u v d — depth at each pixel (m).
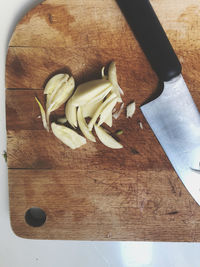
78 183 0.21
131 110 0.21
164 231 0.21
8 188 0.22
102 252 0.24
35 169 0.21
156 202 0.21
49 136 0.21
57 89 0.20
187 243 0.24
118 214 0.21
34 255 0.24
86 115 0.21
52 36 0.20
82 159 0.21
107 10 0.20
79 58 0.20
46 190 0.22
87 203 0.21
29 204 0.22
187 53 0.20
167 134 0.21
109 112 0.20
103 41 0.20
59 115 0.21
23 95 0.21
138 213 0.21
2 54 0.22
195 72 0.20
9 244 0.24
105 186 0.21
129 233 0.21
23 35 0.20
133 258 0.24
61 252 0.24
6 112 0.21
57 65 0.20
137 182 0.21
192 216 0.21
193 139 0.20
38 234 0.22
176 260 0.24
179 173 0.21
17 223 0.22
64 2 0.20
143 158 0.21
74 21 0.20
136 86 0.20
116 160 0.21
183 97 0.20
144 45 0.19
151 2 0.19
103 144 0.21
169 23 0.20
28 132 0.21
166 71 0.19
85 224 0.22
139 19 0.18
